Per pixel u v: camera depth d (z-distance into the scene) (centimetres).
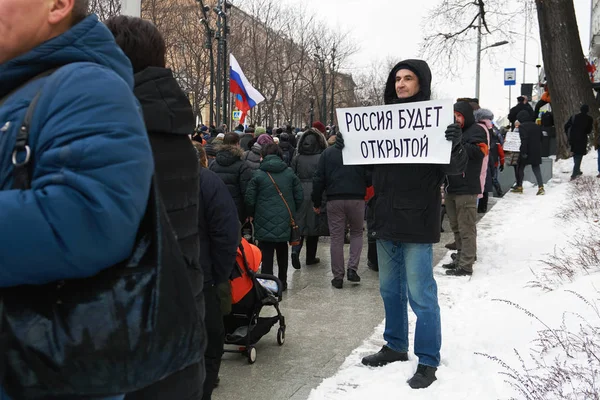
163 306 152
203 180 360
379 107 425
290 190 713
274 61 4150
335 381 444
